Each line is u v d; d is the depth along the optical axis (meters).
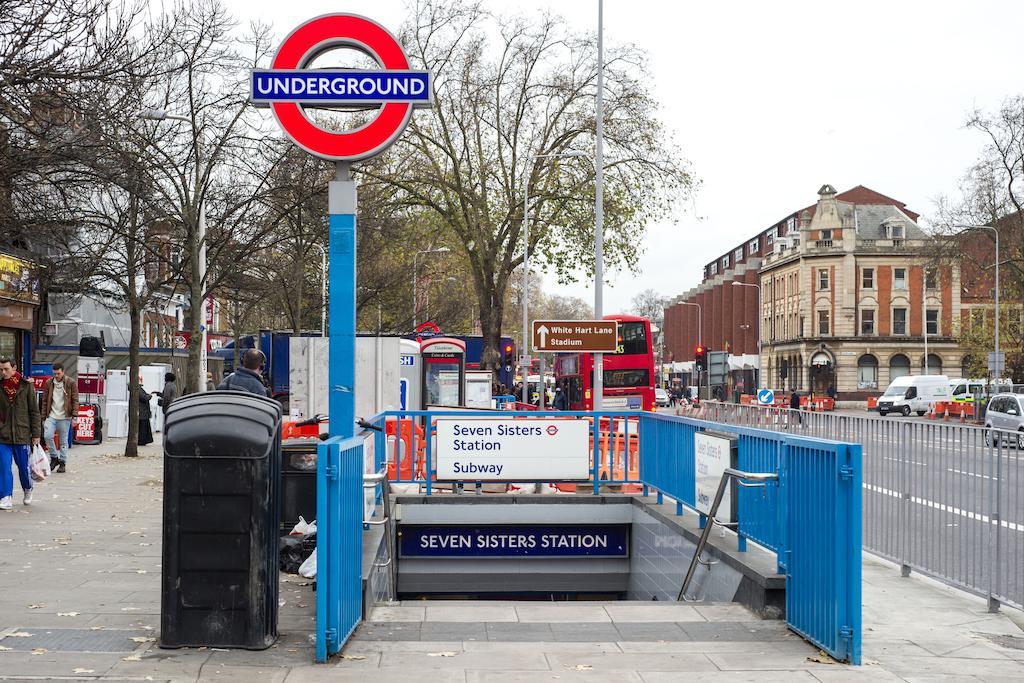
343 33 8.15
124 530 11.59
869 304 87.94
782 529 7.49
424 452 13.93
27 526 11.82
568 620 7.53
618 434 14.04
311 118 8.06
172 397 26.66
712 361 44.44
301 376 21.45
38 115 11.64
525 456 13.38
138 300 23.27
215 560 6.43
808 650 6.64
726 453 9.16
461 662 6.25
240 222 22.58
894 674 6.09
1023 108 47.81
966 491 8.23
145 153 20.08
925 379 59.91
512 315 90.94
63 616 7.29
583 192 38.38
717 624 7.40
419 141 39.62
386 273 49.28
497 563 13.72
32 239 14.66
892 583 9.08
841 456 6.31
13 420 13.19
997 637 7.09
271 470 6.55
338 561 6.32
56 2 10.49
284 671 5.98
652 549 12.16
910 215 102.00
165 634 6.43
